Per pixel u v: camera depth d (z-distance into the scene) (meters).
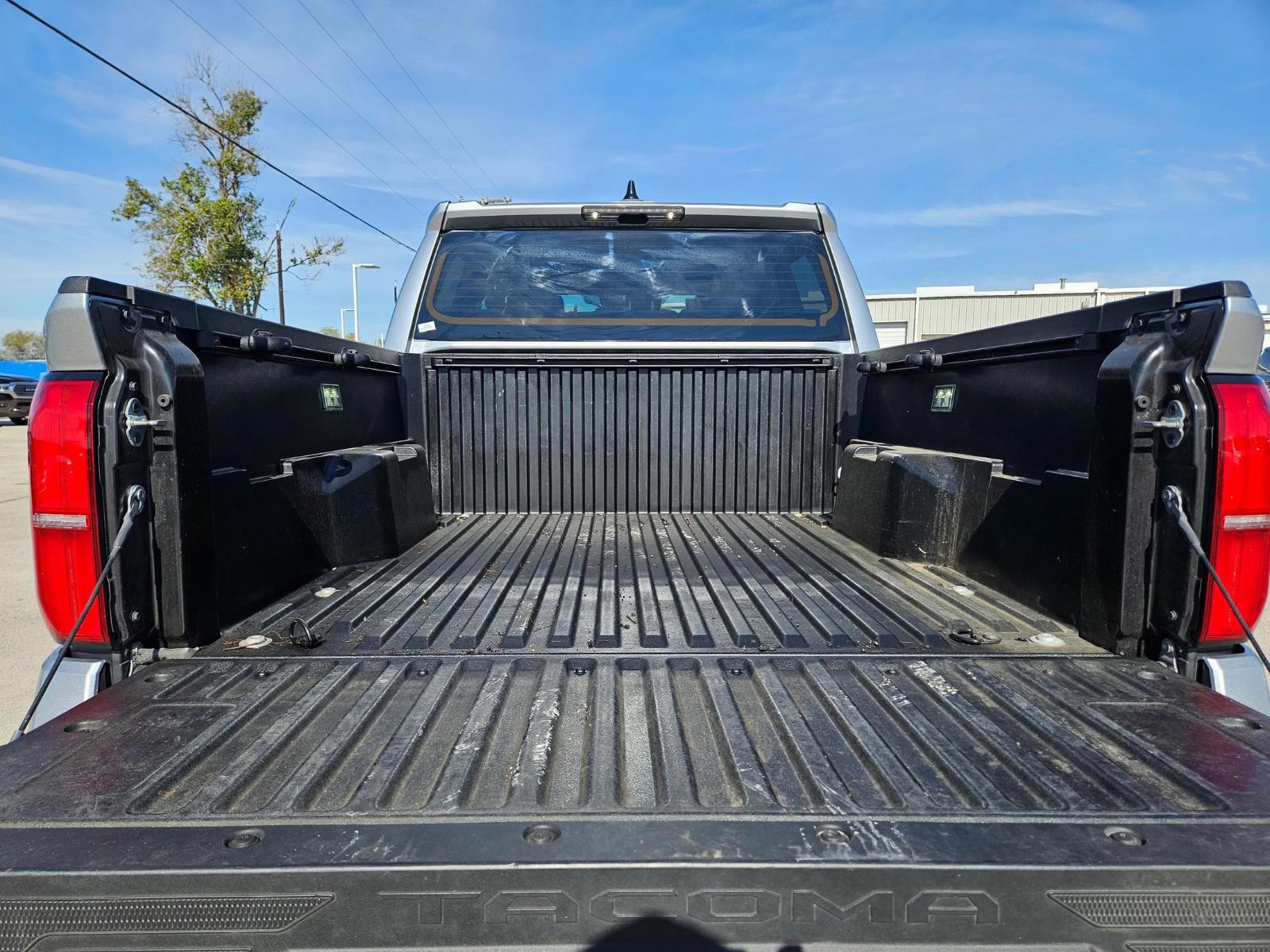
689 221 3.45
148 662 1.70
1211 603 1.56
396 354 3.15
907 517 2.54
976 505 2.34
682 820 1.10
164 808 1.13
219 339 1.90
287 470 2.22
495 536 2.94
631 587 2.27
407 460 2.80
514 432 3.34
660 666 1.69
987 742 1.34
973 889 1.00
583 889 1.00
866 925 1.01
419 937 1.01
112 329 1.58
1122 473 1.69
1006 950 1.01
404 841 1.05
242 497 1.97
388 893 1.00
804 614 2.03
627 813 1.12
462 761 1.28
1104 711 1.45
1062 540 1.92
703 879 1.00
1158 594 1.66
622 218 3.43
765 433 3.37
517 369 3.31
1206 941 1.02
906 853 1.02
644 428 3.35
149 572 1.69
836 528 3.04
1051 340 1.97
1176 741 1.33
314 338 2.38
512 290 3.46
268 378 2.14
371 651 1.77
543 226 3.46
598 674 1.64
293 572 2.23
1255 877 1.01
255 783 1.20
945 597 2.16
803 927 1.01
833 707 1.48
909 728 1.39
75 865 1.00
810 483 3.39
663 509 3.38
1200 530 1.56
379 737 1.36
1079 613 1.85
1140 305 1.70
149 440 1.68
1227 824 1.09
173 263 23.95
